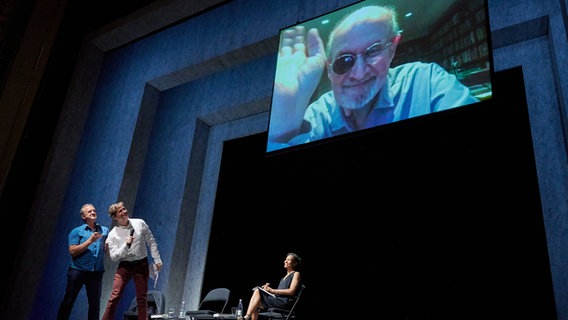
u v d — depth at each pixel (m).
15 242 4.43
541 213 3.93
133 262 3.50
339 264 4.93
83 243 3.74
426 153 4.73
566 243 3.53
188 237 5.87
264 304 3.93
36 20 3.54
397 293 4.46
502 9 4.22
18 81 3.32
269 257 5.45
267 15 5.44
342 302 4.76
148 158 6.46
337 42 4.59
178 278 5.64
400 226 4.66
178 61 5.90
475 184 4.34
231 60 5.64
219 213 5.97
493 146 4.33
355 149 5.26
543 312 3.68
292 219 5.48
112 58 6.68
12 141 3.19
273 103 4.77
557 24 3.90
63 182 5.55
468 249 4.20
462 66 3.71
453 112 3.61
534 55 4.16
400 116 3.88
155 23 5.80
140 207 6.20
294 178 5.66
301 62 4.77
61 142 5.61
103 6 6.03
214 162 6.23
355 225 4.97
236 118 6.25
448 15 3.96
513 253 3.96
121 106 6.11
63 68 4.99
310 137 4.36
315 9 5.12
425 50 3.99
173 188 6.01
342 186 5.22
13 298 4.82
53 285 5.25
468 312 4.02
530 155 4.12
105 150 5.88
